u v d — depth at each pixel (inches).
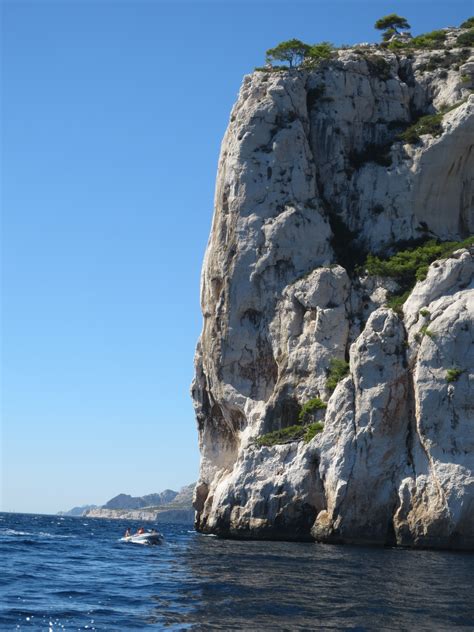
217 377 3272.6
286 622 1246.3
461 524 2425.0
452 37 3838.6
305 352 3026.6
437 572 1861.5
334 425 2632.9
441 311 2620.6
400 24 4288.9
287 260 3221.0
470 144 3299.7
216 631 1177.4
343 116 3518.7
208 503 3341.5
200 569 1897.1
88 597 1467.8
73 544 2787.9
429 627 1230.3
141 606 1376.7
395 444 2568.9
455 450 2481.5
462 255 2733.8
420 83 3622.0
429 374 2536.9
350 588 1579.7
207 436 3464.6
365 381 2596.0
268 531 2706.7
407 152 3361.2
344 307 3063.5
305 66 3595.0
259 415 3125.0
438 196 3324.3
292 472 2696.9
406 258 3149.6
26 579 1695.4
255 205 3324.3
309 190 3334.2
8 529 4143.7
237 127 3452.3
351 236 3361.2
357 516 2541.8
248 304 3230.8
